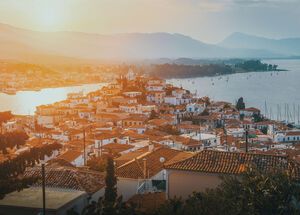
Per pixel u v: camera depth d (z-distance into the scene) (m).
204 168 37.31
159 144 109.50
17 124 143.88
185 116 195.00
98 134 133.25
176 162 39.06
